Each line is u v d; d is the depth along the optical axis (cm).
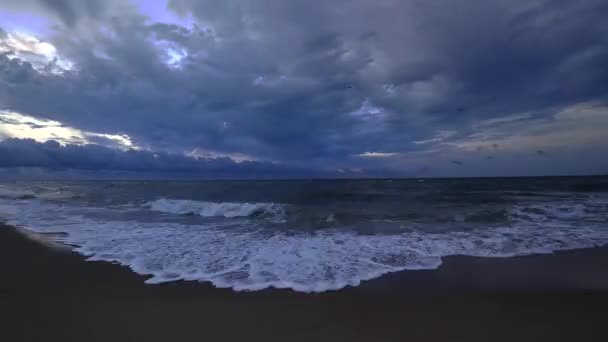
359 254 664
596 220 1012
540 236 809
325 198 1731
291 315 404
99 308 423
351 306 429
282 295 465
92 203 1700
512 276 538
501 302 439
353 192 2073
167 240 797
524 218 1056
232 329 368
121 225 1026
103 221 1110
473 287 493
